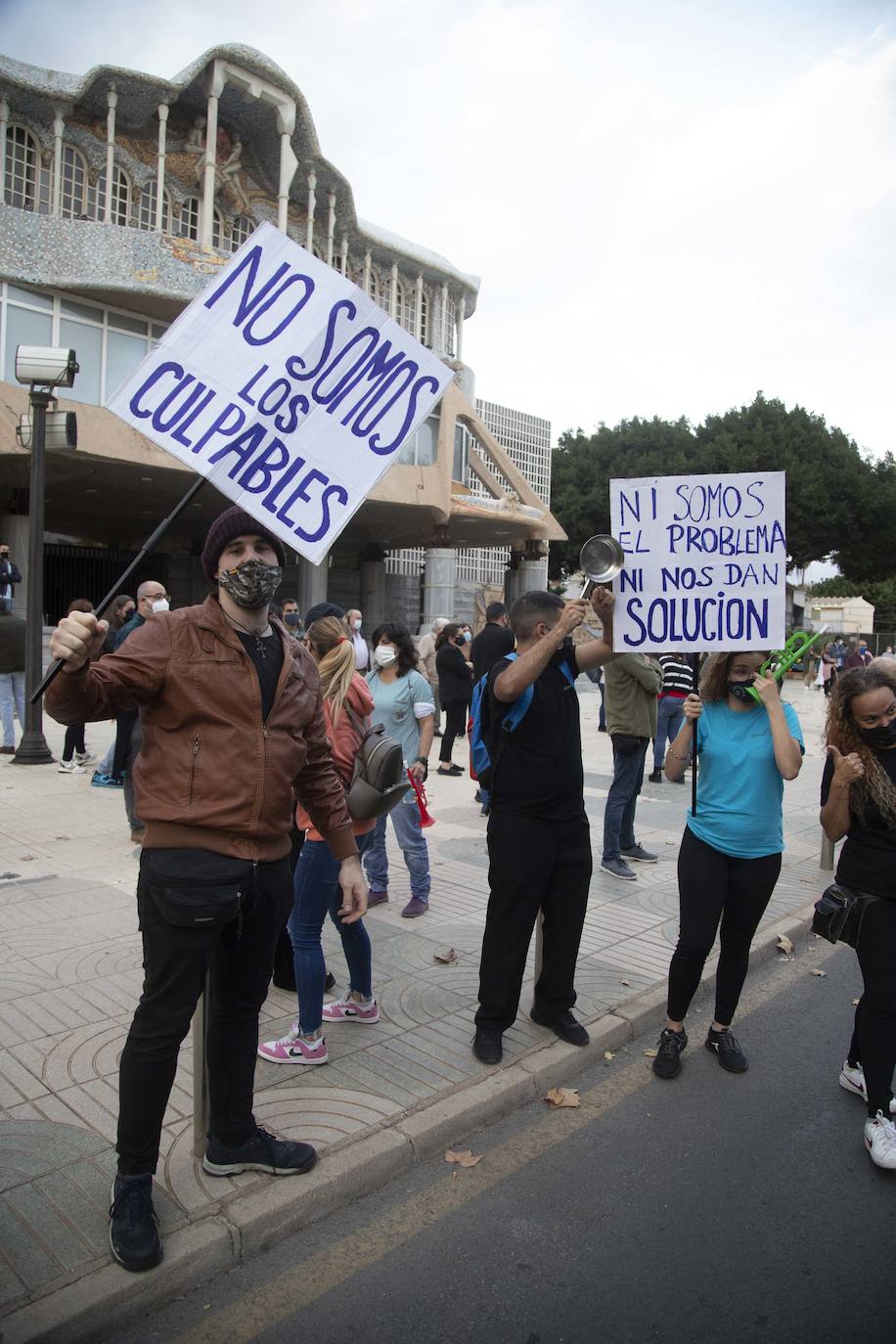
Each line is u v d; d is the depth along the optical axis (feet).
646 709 21.84
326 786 9.85
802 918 19.60
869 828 11.30
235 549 8.95
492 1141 11.19
